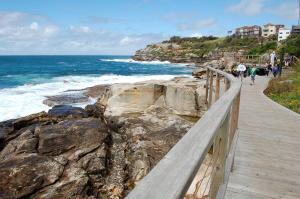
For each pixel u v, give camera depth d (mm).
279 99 12797
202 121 1938
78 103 18938
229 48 82875
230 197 3621
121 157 8836
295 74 19609
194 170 1200
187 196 4668
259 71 23328
